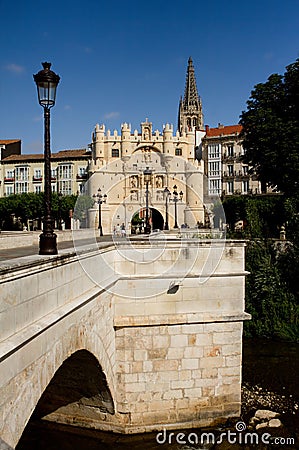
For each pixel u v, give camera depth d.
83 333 10.20
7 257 13.14
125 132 82.56
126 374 14.18
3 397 5.93
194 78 120.00
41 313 7.68
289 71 40.56
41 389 7.38
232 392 14.86
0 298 6.05
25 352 6.69
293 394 17.23
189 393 14.54
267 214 37.47
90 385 13.45
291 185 38.28
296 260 28.97
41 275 7.68
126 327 14.11
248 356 22.09
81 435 14.03
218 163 81.62
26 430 14.31
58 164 94.56
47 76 10.55
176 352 14.48
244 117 43.69
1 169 97.69
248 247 30.55
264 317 26.05
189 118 118.94
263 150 40.75
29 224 76.19
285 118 40.31
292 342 24.41
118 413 14.13
